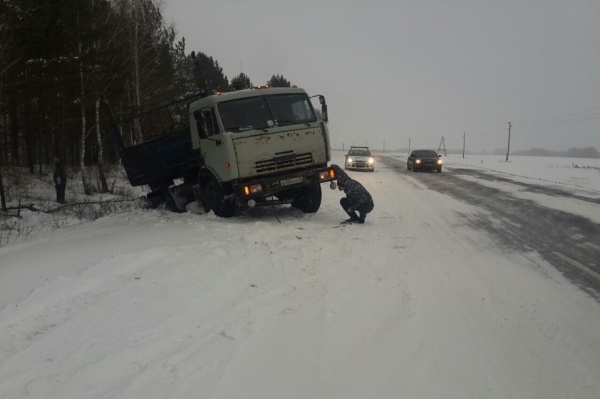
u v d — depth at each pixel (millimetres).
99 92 18422
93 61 17000
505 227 9961
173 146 12938
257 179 10227
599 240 8641
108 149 32531
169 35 28969
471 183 20812
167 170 13141
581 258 7348
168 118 14047
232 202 10734
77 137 26906
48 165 29125
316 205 11844
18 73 15703
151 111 13992
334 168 10625
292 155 10367
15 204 15266
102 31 18703
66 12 16266
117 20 23062
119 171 28641
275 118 10406
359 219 10312
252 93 10406
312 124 10602
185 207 12875
